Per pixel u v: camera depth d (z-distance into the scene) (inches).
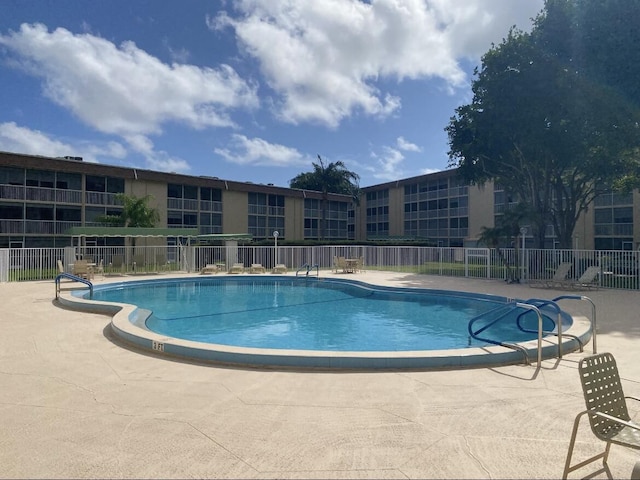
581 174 959.6
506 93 823.1
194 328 417.1
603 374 121.6
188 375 218.2
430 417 162.7
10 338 305.7
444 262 904.9
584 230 1381.6
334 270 1023.6
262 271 938.1
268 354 233.6
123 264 896.9
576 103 743.7
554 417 162.6
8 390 193.8
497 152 942.4
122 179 1382.9
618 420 103.0
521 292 594.6
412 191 2060.8
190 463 126.3
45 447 136.6
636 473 106.0
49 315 404.5
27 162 1178.6
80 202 1294.3
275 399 182.4
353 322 449.7
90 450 134.6
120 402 178.2
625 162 849.5
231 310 522.3
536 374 221.1
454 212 1843.0
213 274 889.5
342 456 131.0
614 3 695.7
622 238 1304.1
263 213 1763.0
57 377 213.9
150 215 1245.7
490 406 174.6
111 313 411.8
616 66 693.3
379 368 229.3
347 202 2075.5
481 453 133.0
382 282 744.3
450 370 228.5
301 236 1884.8
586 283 611.5
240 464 125.9
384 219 2204.7
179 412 167.0
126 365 237.0
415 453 133.0
